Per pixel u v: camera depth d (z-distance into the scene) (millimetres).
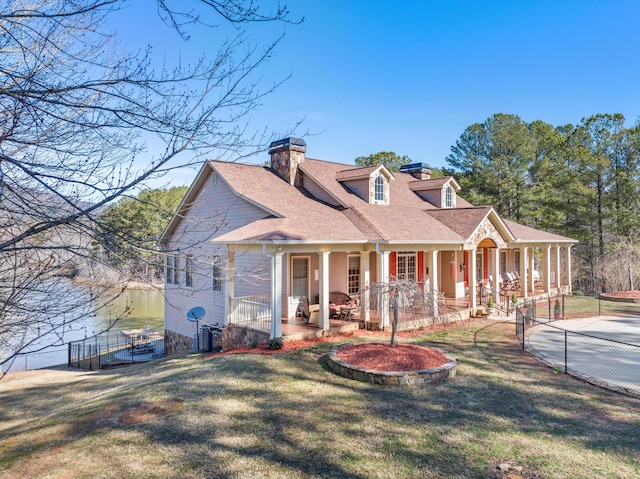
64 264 4770
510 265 27172
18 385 13375
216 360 11555
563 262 34156
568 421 7535
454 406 8164
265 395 8648
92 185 4121
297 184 18656
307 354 11750
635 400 8656
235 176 17109
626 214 30531
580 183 33281
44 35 4352
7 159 3709
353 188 18688
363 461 6055
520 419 7598
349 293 17734
